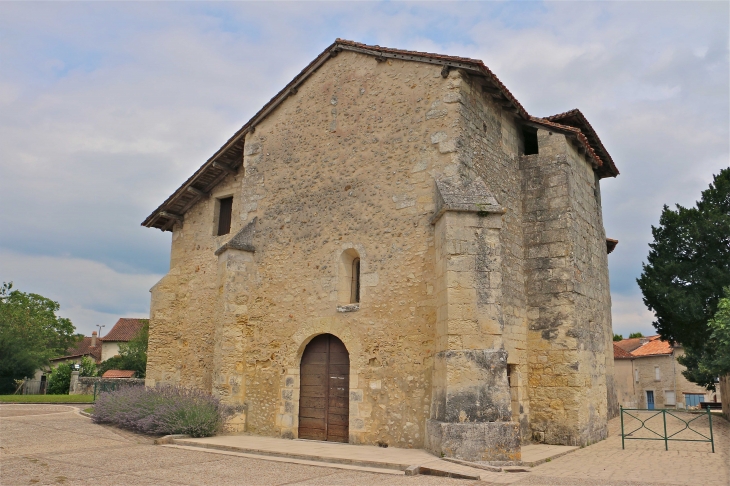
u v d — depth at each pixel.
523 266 11.83
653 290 18.75
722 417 16.39
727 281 17.61
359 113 11.90
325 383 11.17
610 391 15.31
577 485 6.78
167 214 15.93
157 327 15.34
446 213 9.41
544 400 11.08
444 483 6.92
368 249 11.00
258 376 12.03
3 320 34.81
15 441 9.58
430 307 9.91
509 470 7.90
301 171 12.52
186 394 12.03
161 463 7.95
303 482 6.84
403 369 10.04
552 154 12.06
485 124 11.30
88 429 11.26
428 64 11.09
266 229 12.76
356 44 12.07
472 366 8.76
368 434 10.18
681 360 27.56
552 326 11.30
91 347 52.59
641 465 8.41
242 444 9.88
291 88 13.04
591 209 13.46
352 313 10.89
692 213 19.39
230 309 12.26
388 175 11.09
